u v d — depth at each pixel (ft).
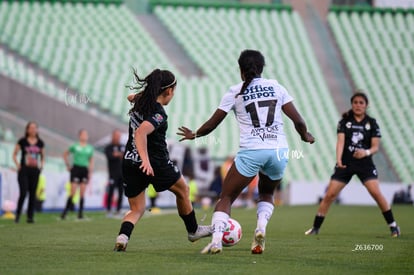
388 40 391.24
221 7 393.09
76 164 179.32
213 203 283.79
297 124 78.33
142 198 85.87
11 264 71.61
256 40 374.84
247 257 79.36
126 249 89.40
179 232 124.47
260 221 81.10
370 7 405.59
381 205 119.75
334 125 340.18
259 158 77.15
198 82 343.05
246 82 78.54
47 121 282.36
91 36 350.02
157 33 373.81
